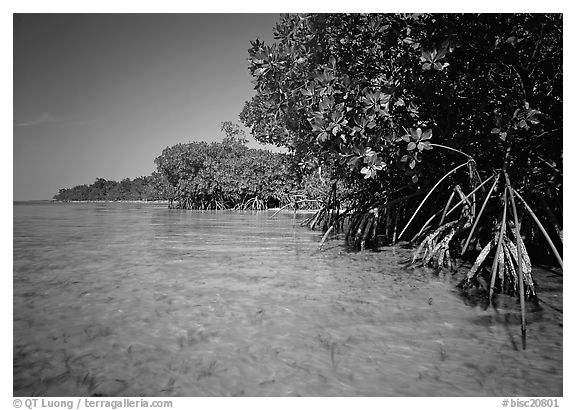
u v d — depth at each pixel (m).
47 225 16.52
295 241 10.52
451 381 2.89
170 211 32.12
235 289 5.29
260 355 3.28
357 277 6.00
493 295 5.00
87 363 3.17
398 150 7.45
